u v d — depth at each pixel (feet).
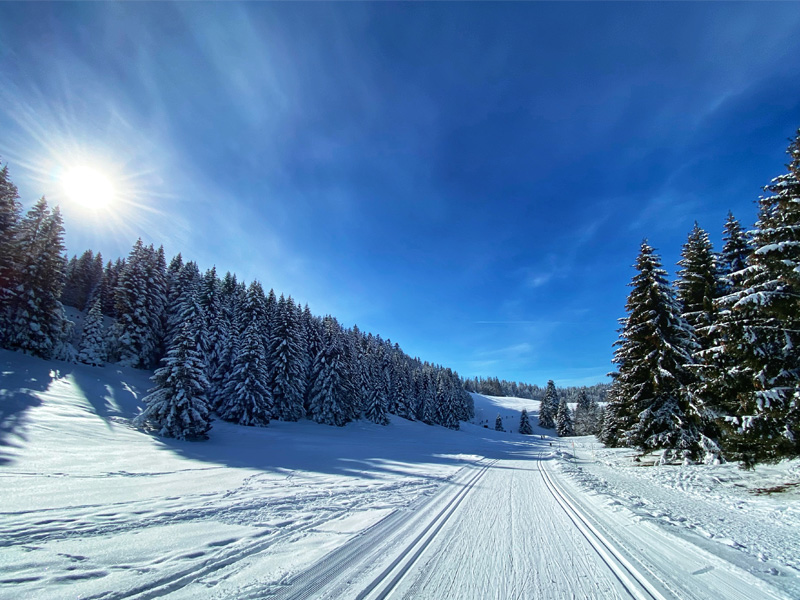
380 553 15.62
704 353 35.60
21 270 86.74
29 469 29.09
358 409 154.61
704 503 27.55
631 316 55.06
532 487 34.32
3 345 82.69
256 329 105.40
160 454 45.14
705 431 46.34
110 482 27.25
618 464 56.13
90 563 12.89
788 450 28.58
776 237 29.27
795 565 14.87
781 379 28.30
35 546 13.93
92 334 102.12
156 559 13.61
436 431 172.76
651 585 12.94
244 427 91.09
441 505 25.86
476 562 14.94
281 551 15.35
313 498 26.11
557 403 335.67
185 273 140.46
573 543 17.52
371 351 208.23
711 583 13.17
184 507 21.27
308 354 143.54
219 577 12.53
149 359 117.19
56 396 65.00
